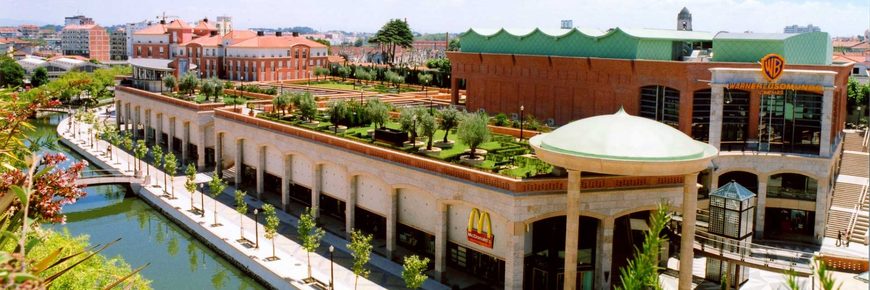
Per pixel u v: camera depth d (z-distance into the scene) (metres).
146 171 93.38
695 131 67.25
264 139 76.38
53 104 27.20
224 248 62.06
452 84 96.06
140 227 72.88
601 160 40.62
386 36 175.50
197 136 94.50
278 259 57.44
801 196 63.81
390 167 57.16
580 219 48.91
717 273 52.31
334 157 64.38
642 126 43.31
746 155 63.91
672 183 50.06
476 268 53.06
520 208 46.19
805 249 60.59
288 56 161.00
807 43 68.50
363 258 49.78
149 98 113.06
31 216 16.12
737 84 62.94
